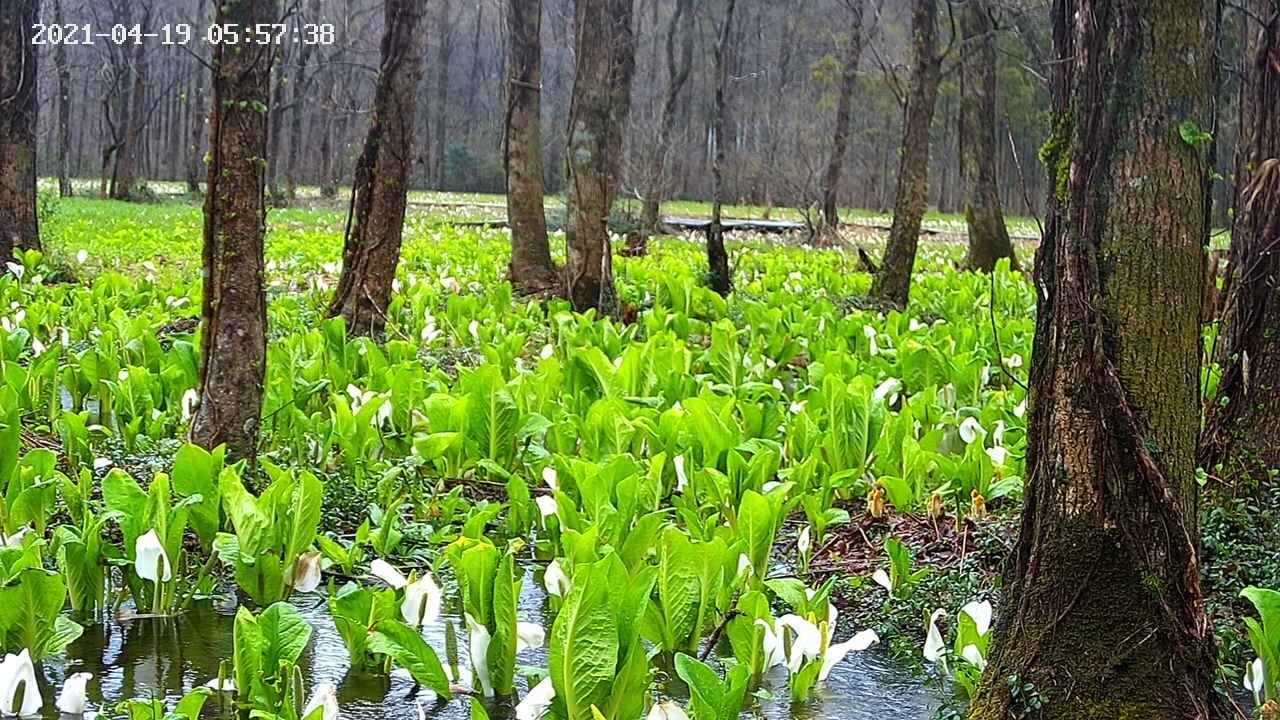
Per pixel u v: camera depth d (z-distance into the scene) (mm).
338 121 49469
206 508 5668
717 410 7598
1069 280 3803
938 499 6605
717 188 16062
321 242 22422
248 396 6754
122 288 13297
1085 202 3770
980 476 6898
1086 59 3770
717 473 6398
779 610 5695
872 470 7395
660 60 48000
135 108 40531
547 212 34094
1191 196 3750
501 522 6852
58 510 6398
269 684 4230
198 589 5590
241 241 6680
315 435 7629
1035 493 3996
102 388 8758
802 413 7527
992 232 21109
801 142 44375
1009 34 29344
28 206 15344
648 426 7199
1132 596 3799
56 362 8547
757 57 44906
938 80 15711
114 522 6266
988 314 14164
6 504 5770
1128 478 3777
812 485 7152
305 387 8023
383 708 4613
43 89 54562
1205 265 3838
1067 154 3826
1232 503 6125
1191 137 3703
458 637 5344
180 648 5133
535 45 15547
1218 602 5441
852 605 5793
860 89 44062
